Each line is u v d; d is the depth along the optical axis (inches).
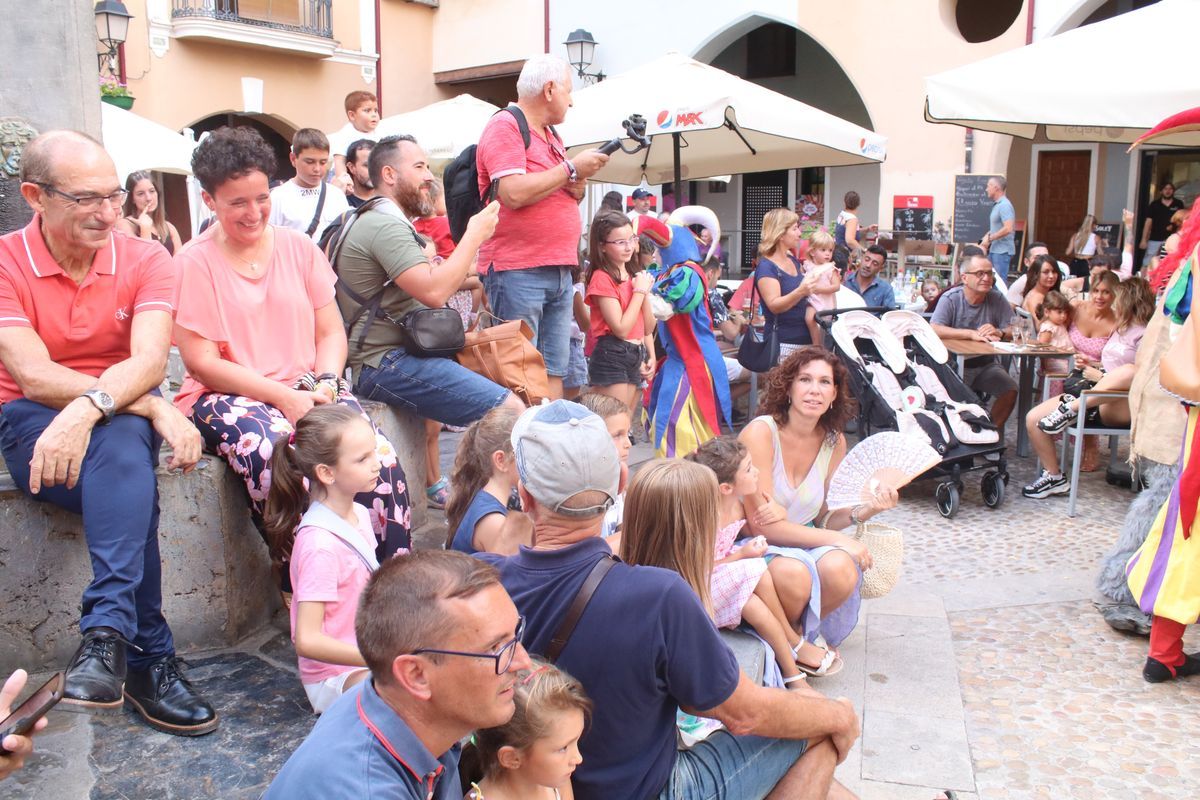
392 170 182.7
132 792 106.7
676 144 316.8
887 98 550.3
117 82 571.5
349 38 683.4
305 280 152.9
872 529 159.3
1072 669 160.1
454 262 170.4
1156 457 171.0
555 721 78.9
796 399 154.9
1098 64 245.3
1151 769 131.6
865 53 553.6
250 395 140.9
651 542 99.4
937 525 233.6
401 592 66.5
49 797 105.3
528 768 80.4
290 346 147.5
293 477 127.6
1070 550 213.9
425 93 732.7
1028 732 141.0
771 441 157.2
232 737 118.0
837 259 431.2
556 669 81.4
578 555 87.4
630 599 84.8
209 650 140.6
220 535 138.9
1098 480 266.2
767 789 100.1
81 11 148.6
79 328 122.3
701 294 234.4
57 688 71.3
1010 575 200.2
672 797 91.4
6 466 134.2
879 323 248.7
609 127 282.0
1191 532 149.0
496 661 66.8
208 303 140.5
